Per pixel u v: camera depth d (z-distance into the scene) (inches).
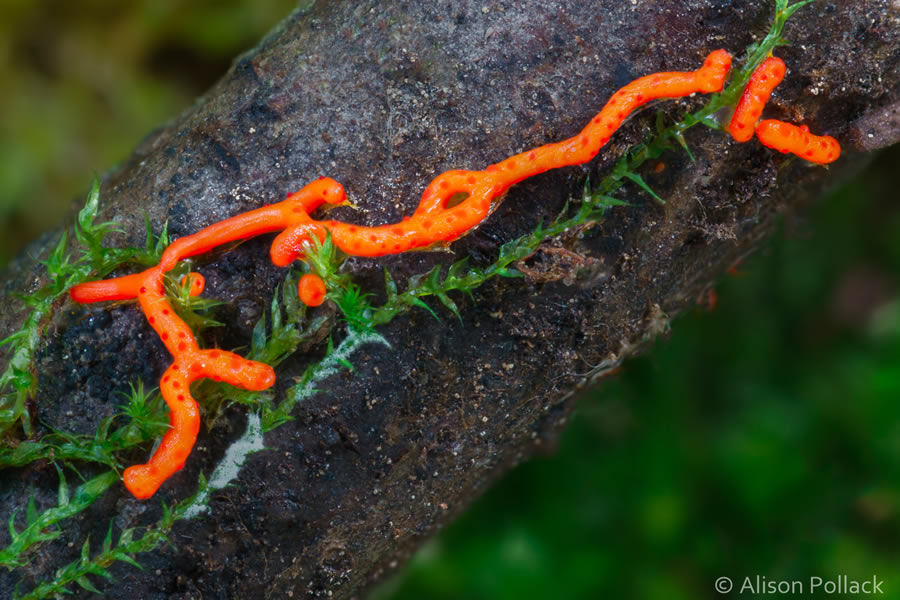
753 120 2.4
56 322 2.5
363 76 2.5
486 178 2.5
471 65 2.5
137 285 2.5
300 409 2.5
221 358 2.4
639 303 2.6
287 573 2.5
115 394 2.5
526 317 2.5
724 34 2.5
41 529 2.4
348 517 2.5
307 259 2.4
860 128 2.5
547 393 2.6
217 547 2.5
